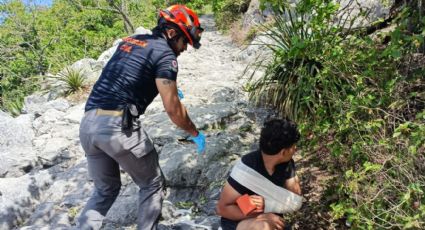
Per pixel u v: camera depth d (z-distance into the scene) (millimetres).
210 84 6344
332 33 4172
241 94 5762
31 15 19609
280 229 2469
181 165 3895
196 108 5156
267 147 2371
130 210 3514
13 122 5285
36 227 3465
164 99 2598
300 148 3941
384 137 2779
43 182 4156
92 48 18688
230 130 4742
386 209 2551
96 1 19375
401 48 3072
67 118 5695
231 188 2518
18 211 3750
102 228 3381
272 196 2488
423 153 2592
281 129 2352
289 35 4672
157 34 2713
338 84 3764
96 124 2631
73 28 19109
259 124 4785
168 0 23016
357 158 2998
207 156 4020
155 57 2617
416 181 2396
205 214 3490
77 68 7684
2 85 17141
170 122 4848
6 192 3959
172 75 2602
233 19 14125
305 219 3066
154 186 2863
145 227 2875
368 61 3551
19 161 4578
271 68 4812
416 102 3141
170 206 3539
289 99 4328
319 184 3381
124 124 2615
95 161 2822
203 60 8906
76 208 3721
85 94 6730
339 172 3254
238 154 4207
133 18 20328
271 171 2480
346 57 3777
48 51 17469
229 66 7918
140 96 2676
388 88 3018
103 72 2732
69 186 4055
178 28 2686
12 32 18469
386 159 2572
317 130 3500
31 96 7035
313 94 3898
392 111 3031
